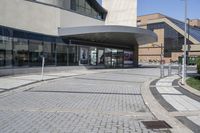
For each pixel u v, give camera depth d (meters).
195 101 11.59
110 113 8.80
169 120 8.08
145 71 33.91
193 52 76.81
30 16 25.95
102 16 44.97
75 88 15.02
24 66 24.84
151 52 87.81
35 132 6.54
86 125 7.26
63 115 8.35
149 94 13.45
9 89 13.98
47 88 14.87
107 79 21.23
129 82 19.31
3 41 21.97
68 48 31.72
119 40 38.53
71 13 32.56
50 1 31.17
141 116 8.55
